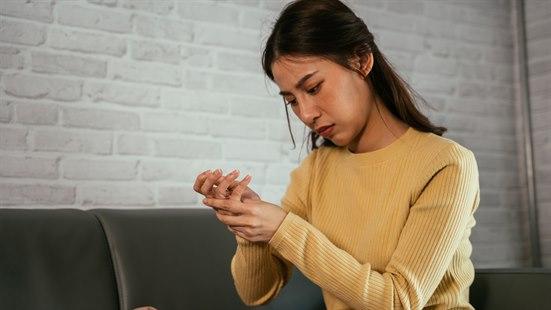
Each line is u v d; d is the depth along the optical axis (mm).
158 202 2020
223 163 2146
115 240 1559
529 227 2840
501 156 2850
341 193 1240
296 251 1037
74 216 1552
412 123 1194
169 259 1598
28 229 1454
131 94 1993
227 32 2188
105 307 1468
